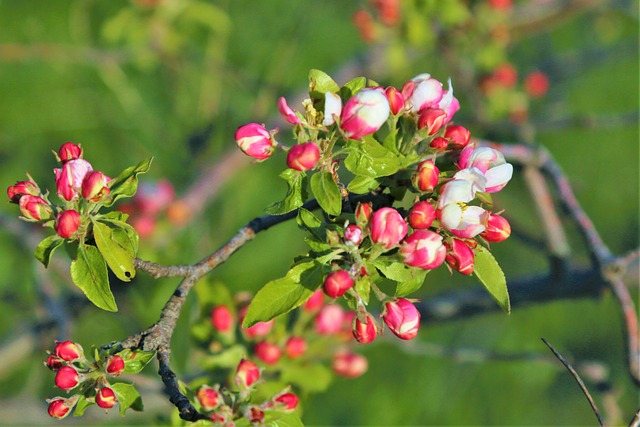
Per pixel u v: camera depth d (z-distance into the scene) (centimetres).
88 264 321
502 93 772
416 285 313
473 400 1059
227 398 324
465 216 310
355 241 302
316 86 319
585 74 1092
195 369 538
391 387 1045
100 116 979
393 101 315
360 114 300
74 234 325
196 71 923
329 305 510
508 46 891
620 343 1141
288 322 504
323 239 312
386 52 802
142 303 630
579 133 1208
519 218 885
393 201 327
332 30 1066
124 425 631
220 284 495
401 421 1032
